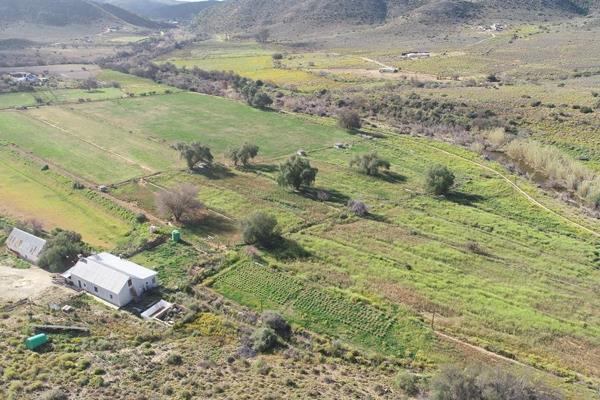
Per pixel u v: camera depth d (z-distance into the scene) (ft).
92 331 164.55
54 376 134.31
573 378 155.74
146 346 158.51
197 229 246.88
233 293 197.67
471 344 170.81
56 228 238.07
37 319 165.37
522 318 183.21
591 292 200.85
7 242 226.17
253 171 321.32
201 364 148.15
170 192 259.80
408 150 360.07
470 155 348.38
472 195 289.33
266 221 230.48
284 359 158.10
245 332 171.63
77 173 317.83
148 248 227.81
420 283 203.51
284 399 130.82
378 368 158.92
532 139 360.48
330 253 225.35
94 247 229.45
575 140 349.41
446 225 253.65
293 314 185.68
